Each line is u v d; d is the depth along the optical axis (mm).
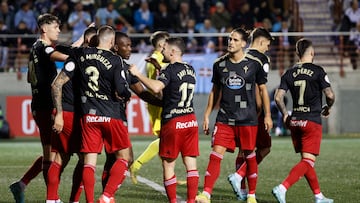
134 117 38156
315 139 16469
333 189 19250
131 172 19953
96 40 15180
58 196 17031
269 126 16344
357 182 20641
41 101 15984
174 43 15211
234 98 16234
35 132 38750
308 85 16438
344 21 42500
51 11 41875
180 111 15211
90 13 42031
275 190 16078
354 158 27266
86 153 14664
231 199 17750
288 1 46469
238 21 42781
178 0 43969
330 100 16453
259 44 16547
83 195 18109
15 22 42125
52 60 15586
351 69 41969
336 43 42781
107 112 14578
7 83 39375
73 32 41375
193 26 42375
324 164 25281
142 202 17172
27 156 28047
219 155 16281
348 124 40281
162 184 20328
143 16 42688
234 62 16266
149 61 15930
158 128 19641
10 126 38688
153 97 15336
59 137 15148
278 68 40625
